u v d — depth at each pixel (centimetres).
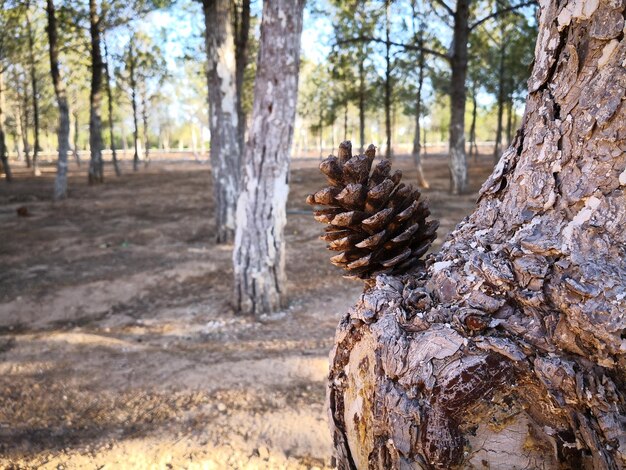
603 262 80
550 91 92
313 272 796
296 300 670
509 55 2166
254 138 603
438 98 3064
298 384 427
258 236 618
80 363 490
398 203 112
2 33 2189
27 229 1241
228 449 339
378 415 96
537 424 86
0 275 825
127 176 2897
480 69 2592
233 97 1027
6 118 4050
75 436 364
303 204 1555
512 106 2525
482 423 87
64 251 995
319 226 1173
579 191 84
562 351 83
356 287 714
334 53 1578
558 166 88
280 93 588
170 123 6631
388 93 1914
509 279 88
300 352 497
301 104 3509
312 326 577
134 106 3231
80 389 435
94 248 1019
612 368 80
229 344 532
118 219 1383
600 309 77
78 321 632
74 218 1412
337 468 118
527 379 85
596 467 82
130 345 537
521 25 1756
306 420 370
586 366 81
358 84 2388
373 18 1738
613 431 79
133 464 326
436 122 5472
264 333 561
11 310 665
